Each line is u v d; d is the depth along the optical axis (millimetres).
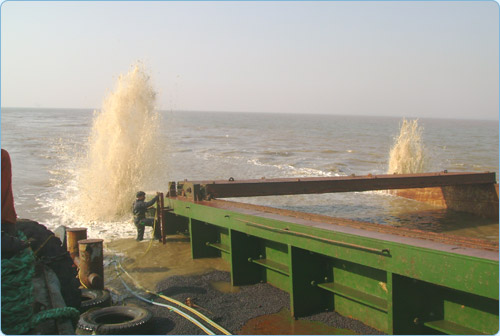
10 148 34281
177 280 7688
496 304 4387
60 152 31859
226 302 6684
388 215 14328
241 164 27328
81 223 12625
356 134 76688
